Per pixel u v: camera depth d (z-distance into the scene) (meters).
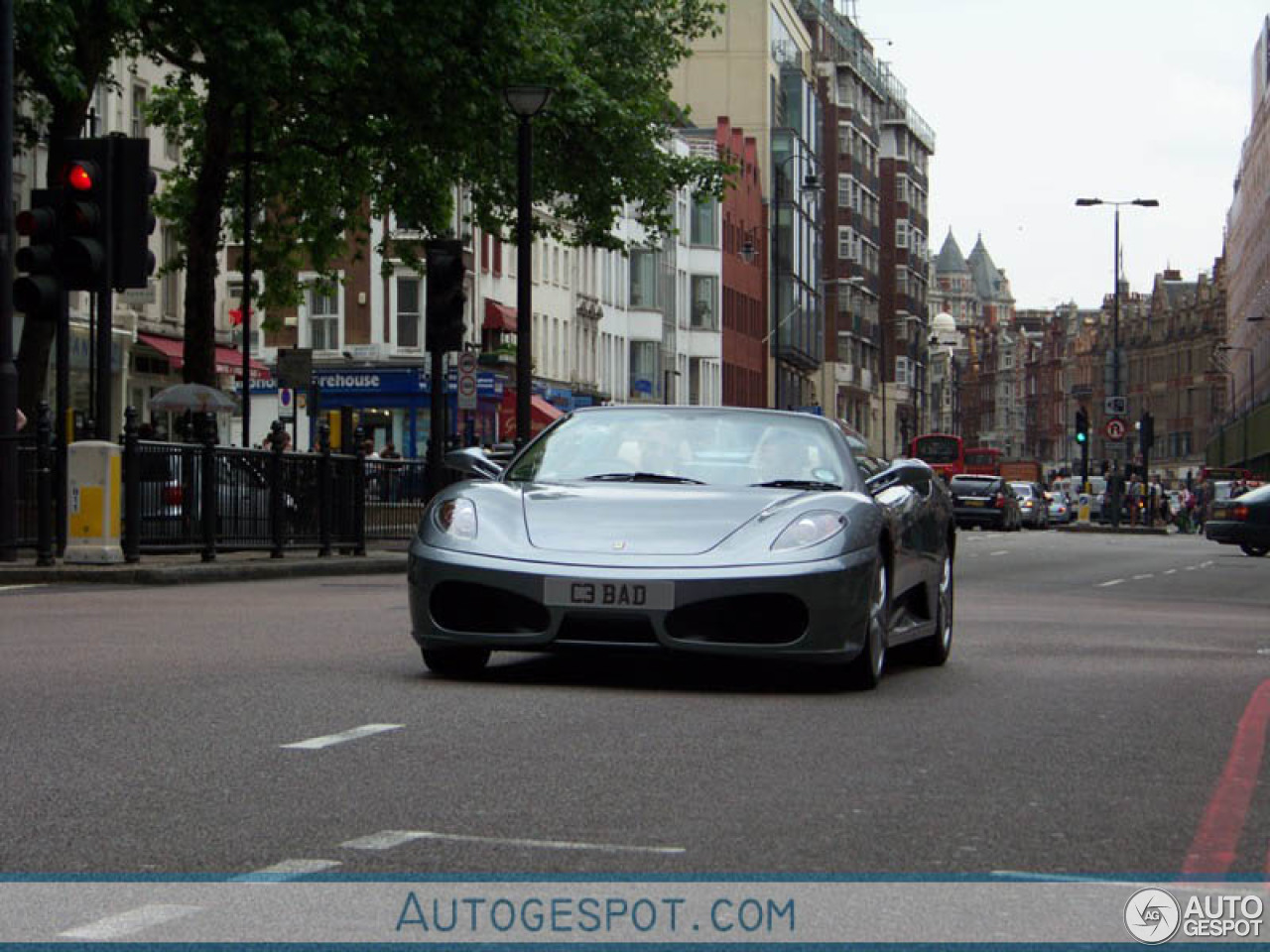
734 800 6.60
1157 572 31.09
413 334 66.19
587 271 81.06
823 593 9.70
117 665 10.74
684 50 44.09
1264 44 124.12
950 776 7.27
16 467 20.56
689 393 94.75
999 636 14.98
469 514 10.15
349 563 23.33
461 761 7.33
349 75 31.19
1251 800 6.92
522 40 33.44
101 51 29.47
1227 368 157.00
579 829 6.03
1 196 20.69
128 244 19.75
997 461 110.06
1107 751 8.12
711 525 9.92
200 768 7.09
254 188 38.94
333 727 8.22
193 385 32.34
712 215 96.00
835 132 129.25
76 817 6.11
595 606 9.61
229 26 29.47
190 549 21.52
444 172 36.19
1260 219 124.00
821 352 121.25
